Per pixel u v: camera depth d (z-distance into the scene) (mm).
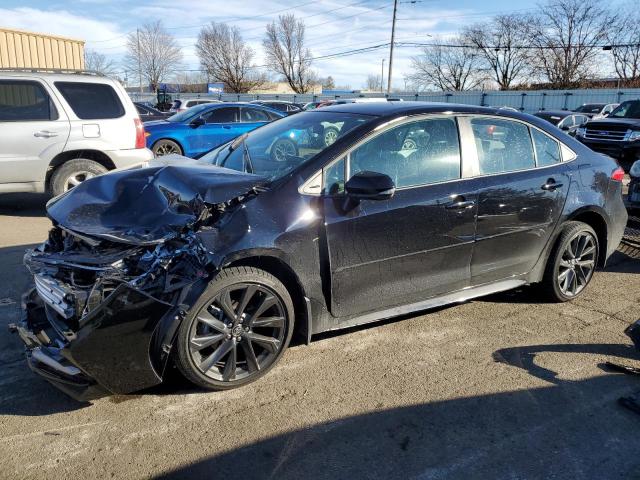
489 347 3883
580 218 4758
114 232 3055
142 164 4086
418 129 3834
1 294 4570
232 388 3271
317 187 3418
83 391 2871
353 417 3035
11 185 7105
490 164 4094
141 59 63750
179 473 2582
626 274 5504
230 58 66250
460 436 2900
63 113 7246
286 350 3689
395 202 3607
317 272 3404
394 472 2627
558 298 4664
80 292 2867
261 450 2752
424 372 3523
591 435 2939
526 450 2807
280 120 4543
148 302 2844
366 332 4074
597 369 3617
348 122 3824
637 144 11922
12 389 3225
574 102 37750
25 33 12508
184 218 3066
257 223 3182
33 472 2561
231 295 3191
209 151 4789
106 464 2627
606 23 49094
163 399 3168
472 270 4086
